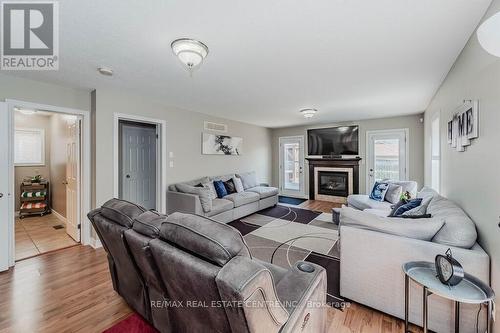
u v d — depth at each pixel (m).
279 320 0.92
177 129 4.25
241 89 3.15
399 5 1.42
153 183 4.71
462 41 1.85
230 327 0.93
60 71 2.45
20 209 4.43
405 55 2.12
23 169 4.64
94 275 2.33
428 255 1.52
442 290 1.22
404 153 5.16
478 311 1.39
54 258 2.72
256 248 3.03
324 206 5.57
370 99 3.70
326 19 1.57
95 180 3.05
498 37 0.97
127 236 1.34
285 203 5.95
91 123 3.15
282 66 2.36
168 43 1.89
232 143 5.59
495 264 1.34
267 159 7.06
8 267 2.46
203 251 0.96
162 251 1.09
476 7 1.43
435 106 3.39
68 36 1.77
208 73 2.55
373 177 5.57
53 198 4.69
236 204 4.30
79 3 1.39
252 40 1.84
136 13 1.49
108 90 3.13
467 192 1.87
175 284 1.10
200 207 3.69
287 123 6.26
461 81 2.03
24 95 2.62
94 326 1.63
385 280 1.67
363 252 1.76
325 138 6.24
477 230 1.63
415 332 1.54
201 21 1.58
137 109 3.56
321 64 2.32
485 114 1.50
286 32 1.73
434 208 2.12
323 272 1.35
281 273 1.42
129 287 1.71
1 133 2.41
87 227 3.13
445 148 2.69
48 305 1.86
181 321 1.27
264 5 1.42
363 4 1.41
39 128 4.80
